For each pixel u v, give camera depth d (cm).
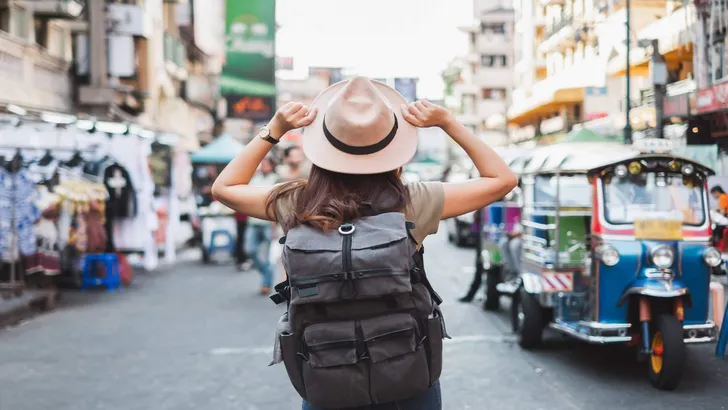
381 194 244
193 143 3519
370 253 224
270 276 1214
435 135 5984
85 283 1287
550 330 902
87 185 1229
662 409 571
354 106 240
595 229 662
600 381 660
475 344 820
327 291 223
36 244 1139
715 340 645
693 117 1606
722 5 1616
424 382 229
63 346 805
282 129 257
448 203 247
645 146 676
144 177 1387
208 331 892
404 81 3869
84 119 1245
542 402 595
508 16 6256
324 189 244
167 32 2930
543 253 748
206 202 2305
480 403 593
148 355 763
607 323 655
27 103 1619
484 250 1092
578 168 683
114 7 2016
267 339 843
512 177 250
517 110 4059
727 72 1602
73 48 1988
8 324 934
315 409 236
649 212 666
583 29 3012
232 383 655
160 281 1400
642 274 647
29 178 1055
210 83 4141
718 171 1559
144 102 2491
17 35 1644
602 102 2570
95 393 621
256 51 3419
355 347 224
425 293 235
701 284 656
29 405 584
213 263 1753
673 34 1862
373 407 235
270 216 254
